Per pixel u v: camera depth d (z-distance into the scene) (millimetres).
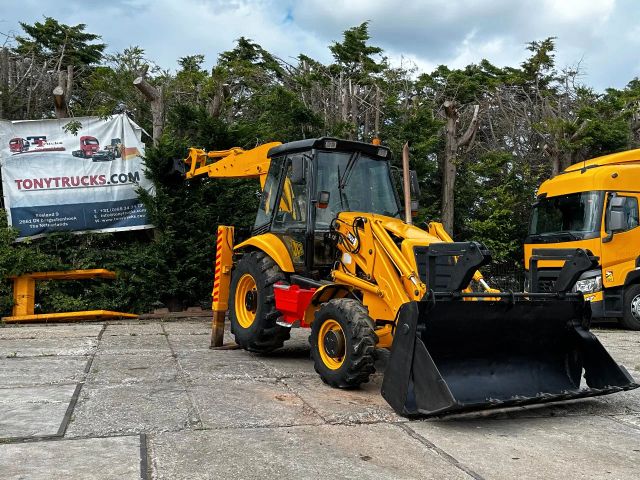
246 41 20438
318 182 6883
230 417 4898
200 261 11312
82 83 14516
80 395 5469
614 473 3928
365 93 14562
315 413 5070
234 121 14273
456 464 4020
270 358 7492
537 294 5344
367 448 4281
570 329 5625
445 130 14594
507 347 5395
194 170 10055
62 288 11211
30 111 12625
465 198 14992
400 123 13992
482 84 17953
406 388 4844
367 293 6055
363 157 7238
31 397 5379
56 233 11172
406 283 5648
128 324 10328
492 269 14805
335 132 12938
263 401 5406
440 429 4773
